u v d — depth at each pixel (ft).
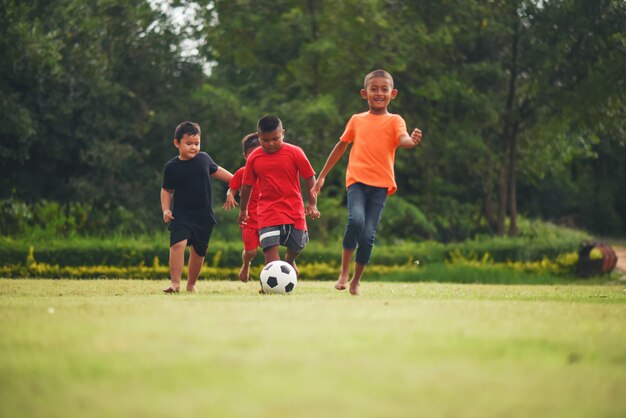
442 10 149.28
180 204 49.52
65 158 136.87
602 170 262.06
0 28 122.42
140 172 145.07
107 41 142.51
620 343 20.76
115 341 19.69
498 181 176.65
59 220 140.97
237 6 144.77
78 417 13.12
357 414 13.16
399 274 125.39
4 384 15.39
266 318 24.52
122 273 117.80
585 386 15.79
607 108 151.53
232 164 150.51
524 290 60.70
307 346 19.07
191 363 16.98
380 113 46.24
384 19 141.18
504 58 161.07
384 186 45.16
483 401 14.33
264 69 160.86
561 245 144.77
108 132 140.56
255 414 13.08
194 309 27.86
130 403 13.85
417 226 173.88
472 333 21.59
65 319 24.23
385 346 19.21
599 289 64.75
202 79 156.25
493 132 169.17
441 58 155.53
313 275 123.85
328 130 148.87
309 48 137.08
